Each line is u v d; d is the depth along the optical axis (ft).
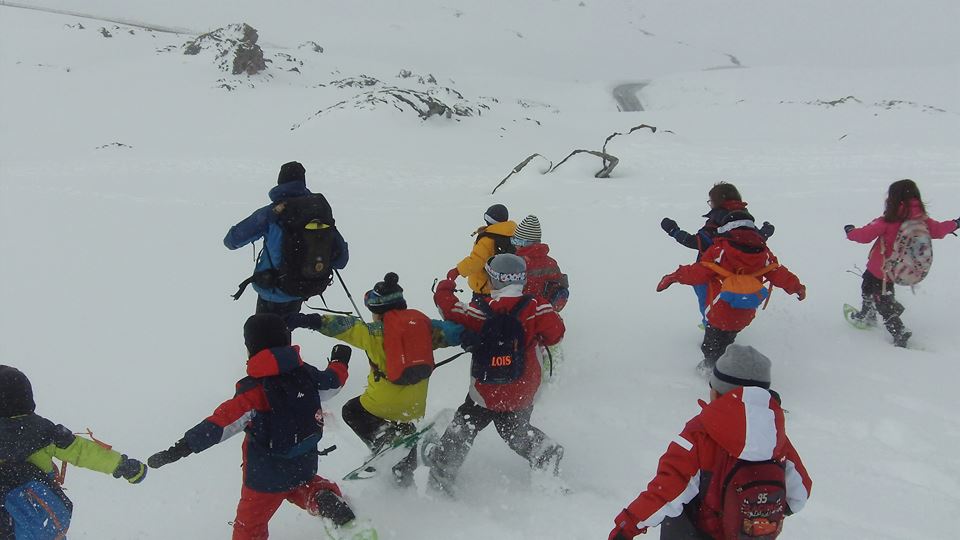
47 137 100.58
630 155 58.85
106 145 89.15
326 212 16.71
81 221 36.06
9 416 10.30
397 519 13.35
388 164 60.49
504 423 13.75
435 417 14.71
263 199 42.78
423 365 13.29
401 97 92.32
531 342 13.65
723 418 8.84
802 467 9.23
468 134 87.15
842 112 92.38
